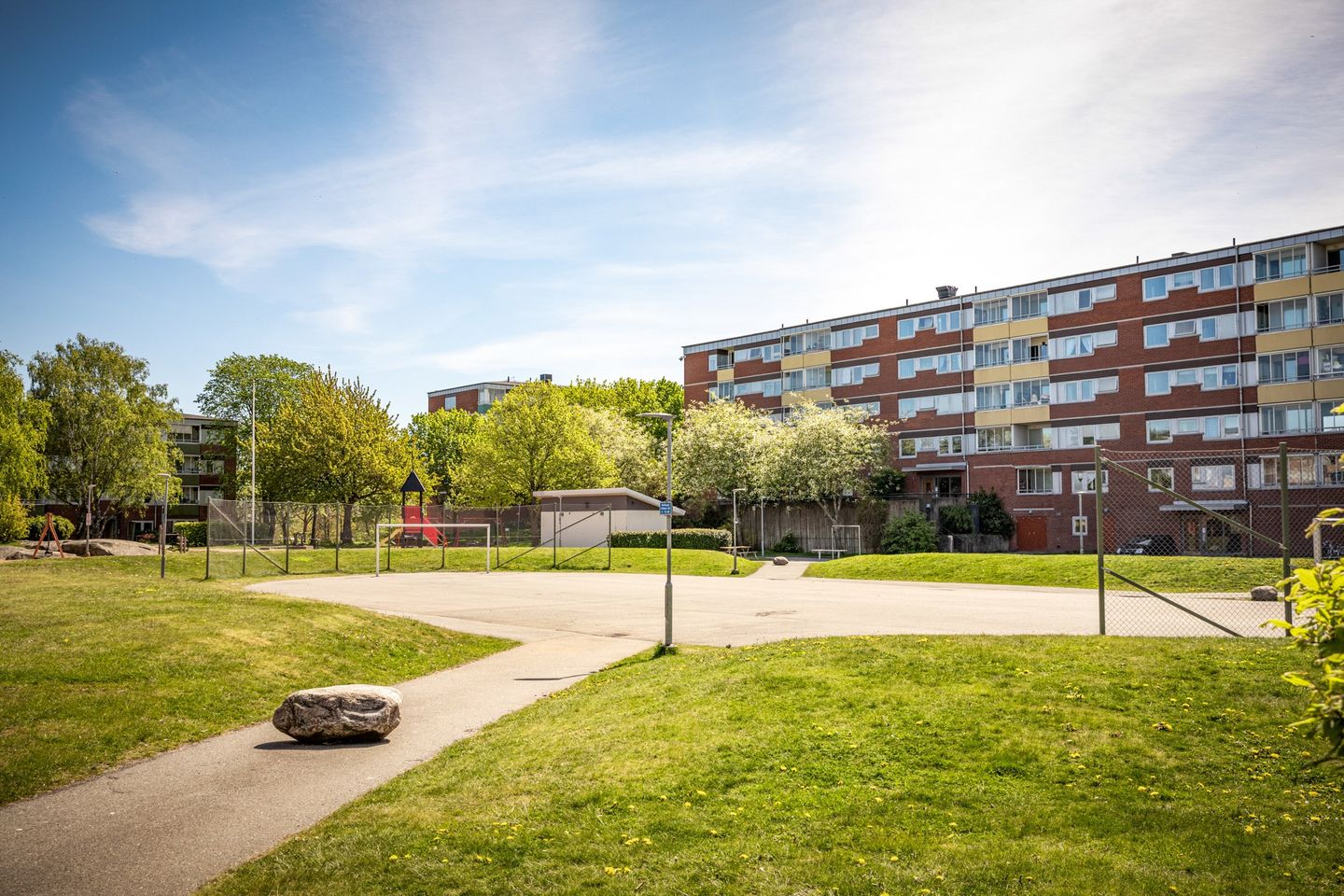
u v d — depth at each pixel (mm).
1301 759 8523
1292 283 51312
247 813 8969
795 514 65250
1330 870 6434
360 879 7082
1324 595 4242
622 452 73062
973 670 12406
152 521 84875
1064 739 9484
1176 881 6344
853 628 20156
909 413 68375
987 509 61500
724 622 22391
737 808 8273
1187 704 10250
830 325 73938
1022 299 62875
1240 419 52688
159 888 7117
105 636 15766
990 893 6332
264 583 35812
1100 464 15344
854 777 8922
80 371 65438
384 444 65000
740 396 80500
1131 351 57406
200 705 13180
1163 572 29203
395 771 10484
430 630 20969
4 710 11719
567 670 16797
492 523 61438
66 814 8930
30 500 62062
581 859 7344
